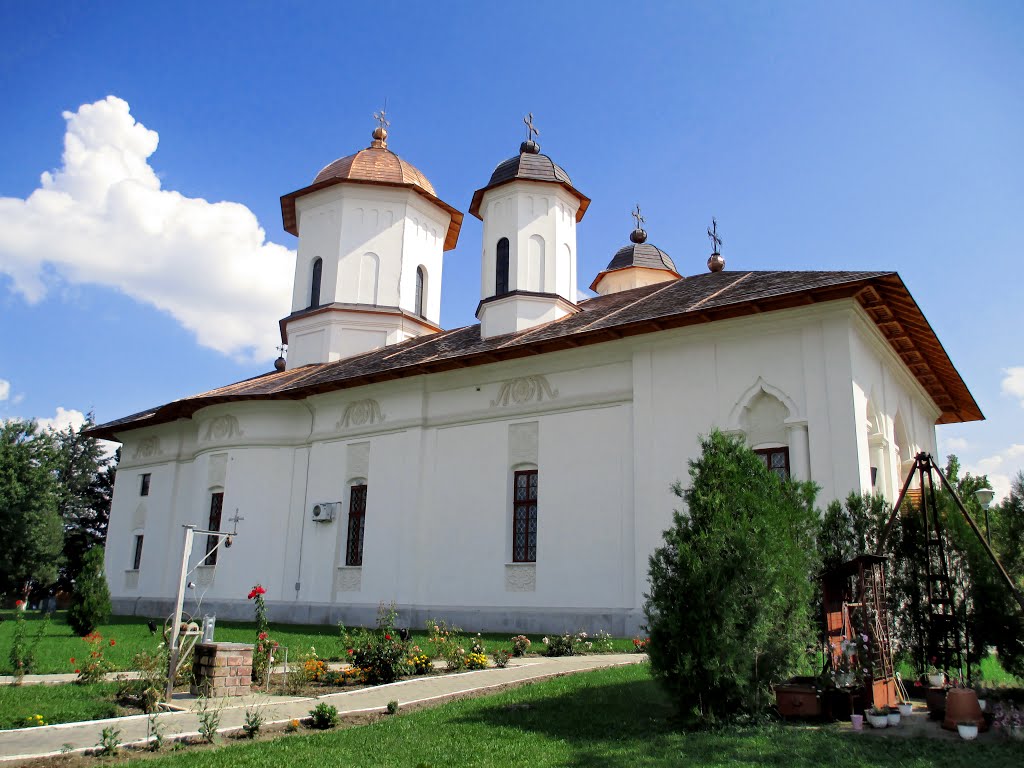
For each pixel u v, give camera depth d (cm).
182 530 2564
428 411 2050
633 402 1688
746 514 783
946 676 940
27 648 1209
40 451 3306
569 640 1364
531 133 2391
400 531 1997
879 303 1522
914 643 995
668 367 1661
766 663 779
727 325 1595
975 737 695
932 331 1706
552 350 1811
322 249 2725
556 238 2211
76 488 4756
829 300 1474
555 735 733
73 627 1623
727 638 741
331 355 2598
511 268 2184
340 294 2648
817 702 762
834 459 1427
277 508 2284
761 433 1536
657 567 791
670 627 757
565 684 989
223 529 2289
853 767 606
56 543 3247
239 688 945
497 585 1806
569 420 1788
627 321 1688
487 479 1891
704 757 639
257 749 683
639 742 697
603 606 1634
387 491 2059
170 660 932
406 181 2733
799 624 793
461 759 650
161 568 2584
